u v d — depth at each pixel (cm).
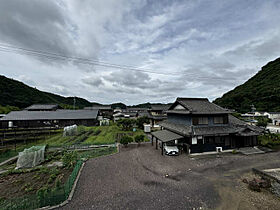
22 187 989
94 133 3241
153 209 756
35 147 1573
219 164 1363
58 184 986
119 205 795
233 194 877
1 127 3509
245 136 1797
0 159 1611
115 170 1281
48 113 4247
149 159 1555
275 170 1191
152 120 4028
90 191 942
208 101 2236
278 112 4959
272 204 777
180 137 1706
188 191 920
